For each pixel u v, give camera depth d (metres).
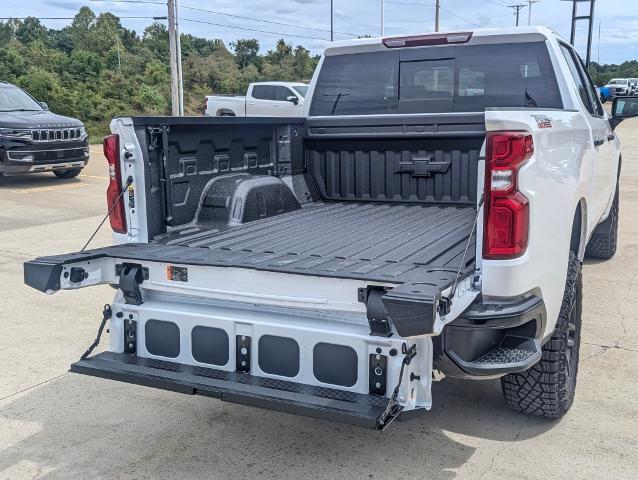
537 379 3.66
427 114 4.90
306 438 3.76
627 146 21.58
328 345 2.97
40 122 13.67
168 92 46.69
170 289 3.31
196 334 3.25
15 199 12.38
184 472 3.44
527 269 3.02
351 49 5.22
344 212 4.87
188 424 3.95
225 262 3.19
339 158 5.25
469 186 4.95
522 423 3.89
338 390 2.97
